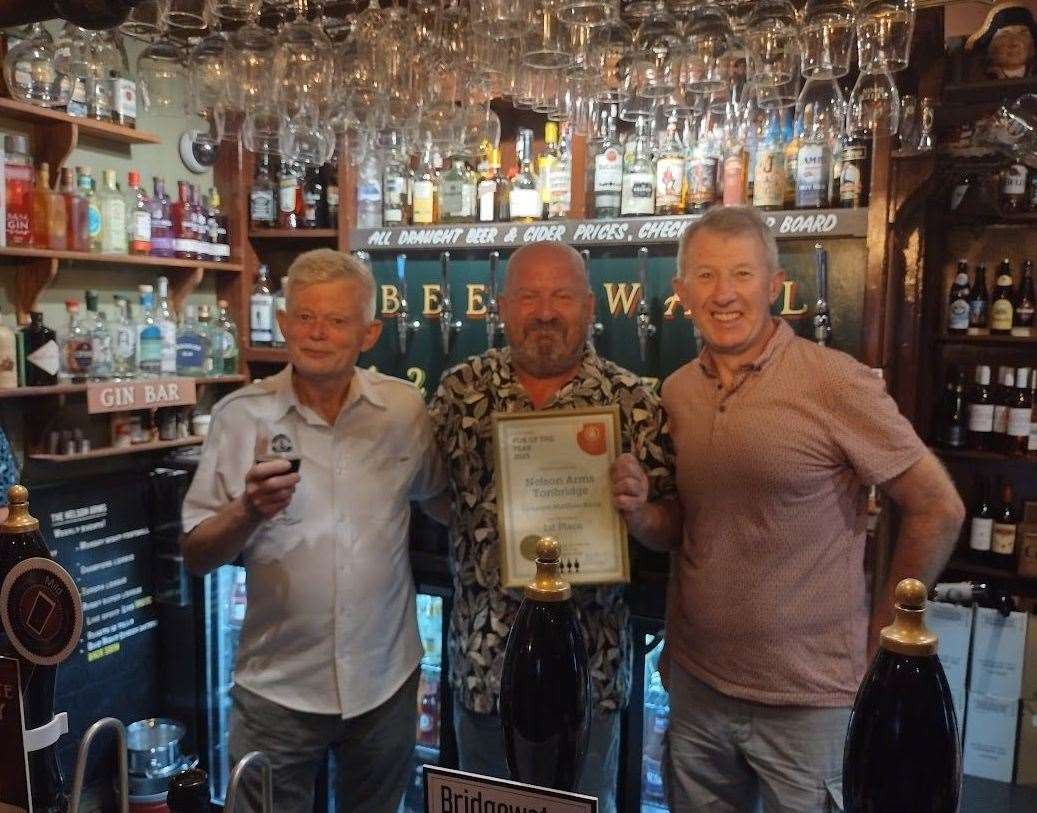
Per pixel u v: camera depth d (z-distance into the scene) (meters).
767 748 1.52
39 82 1.88
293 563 1.68
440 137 2.32
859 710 0.72
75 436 2.67
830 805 1.49
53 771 0.95
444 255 2.75
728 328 1.51
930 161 2.19
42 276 2.51
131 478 2.91
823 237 2.34
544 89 2.22
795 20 1.94
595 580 1.45
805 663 1.50
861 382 1.47
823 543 1.50
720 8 1.99
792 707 1.50
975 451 2.71
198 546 1.60
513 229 2.65
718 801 1.62
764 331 1.56
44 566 0.90
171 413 2.99
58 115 2.48
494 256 2.68
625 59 2.14
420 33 2.10
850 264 2.36
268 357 3.16
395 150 2.61
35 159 2.58
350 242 2.91
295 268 1.65
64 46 1.91
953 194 2.62
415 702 1.84
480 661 1.64
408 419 1.75
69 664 2.70
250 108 2.20
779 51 1.97
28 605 0.90
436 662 2.81
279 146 2.35
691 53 2.04
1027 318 2.71
